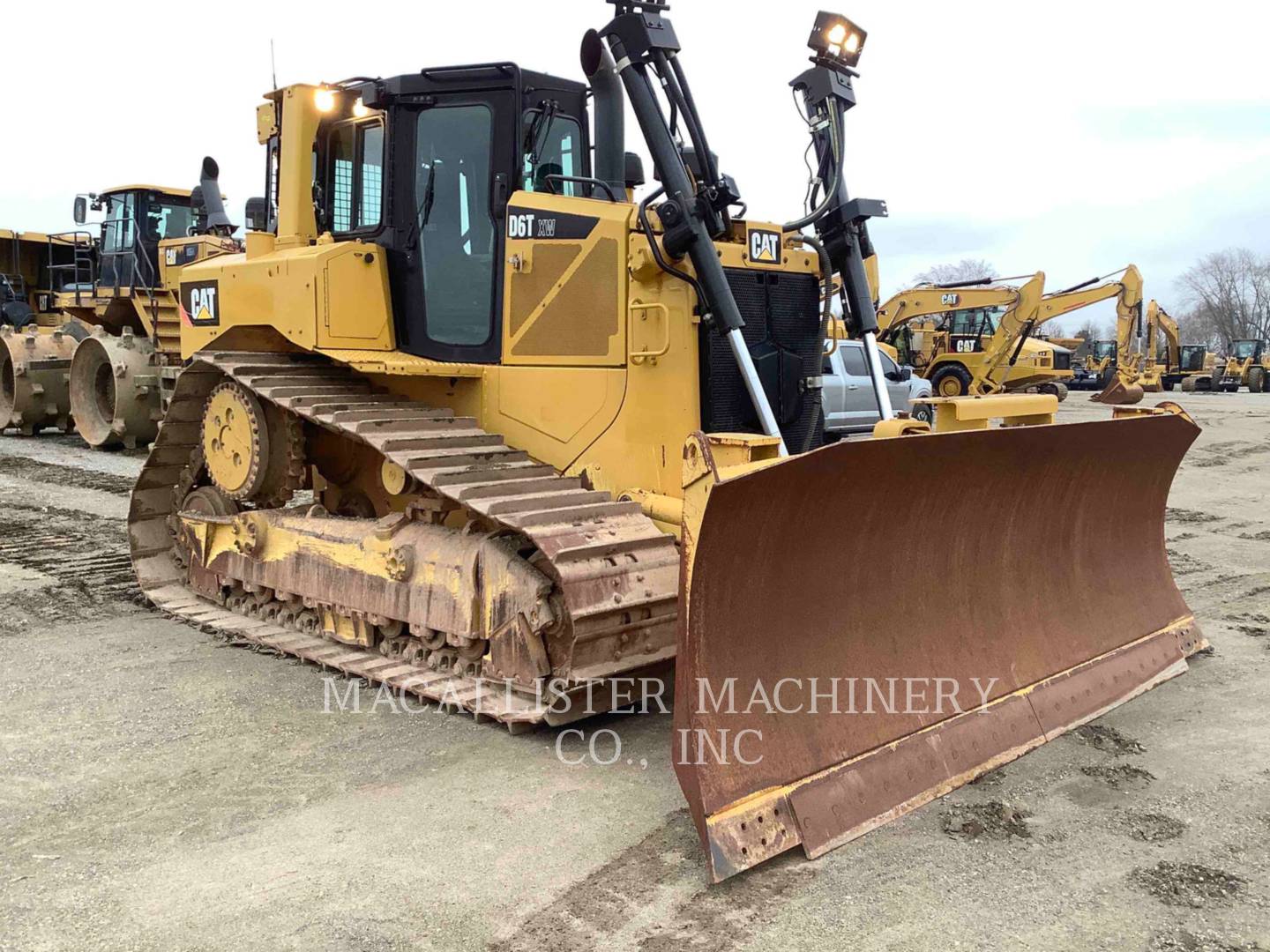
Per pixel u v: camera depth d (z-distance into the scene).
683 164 4.55
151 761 4.12
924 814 3.70
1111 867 3.33
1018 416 4.80
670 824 3.60
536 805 3.74
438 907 3.07
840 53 5.35
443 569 4.72
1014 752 4.16
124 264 14.52
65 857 3.36
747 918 3.02
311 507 5.73
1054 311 27.50
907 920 3.01
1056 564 4.88
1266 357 39.41
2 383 15.76
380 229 5.66
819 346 5.24
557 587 4.27
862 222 5.50
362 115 5.74
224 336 6.01
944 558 4.27
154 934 2.92
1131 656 5.05
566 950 2.85
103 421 13.95
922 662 4.11
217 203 13.70
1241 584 7.48
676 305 4.67
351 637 5.35
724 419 4.82
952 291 25.23
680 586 3.37
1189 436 5.30
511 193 5.23
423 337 5.60
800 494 3.47
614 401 4.88
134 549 6.66
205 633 5.93
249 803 3.75
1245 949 2.87
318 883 3.20
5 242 17.98
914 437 3.63
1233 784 3.97
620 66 4.57
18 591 6.79
